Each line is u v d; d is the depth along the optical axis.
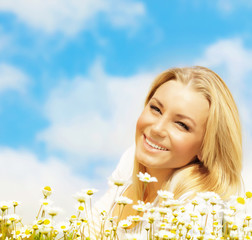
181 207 1.68
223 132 2.13
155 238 1.55
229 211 1.69
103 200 2.57
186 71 2.16
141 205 1.63
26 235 1.53
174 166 2.08
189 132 2.01
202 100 2.03
